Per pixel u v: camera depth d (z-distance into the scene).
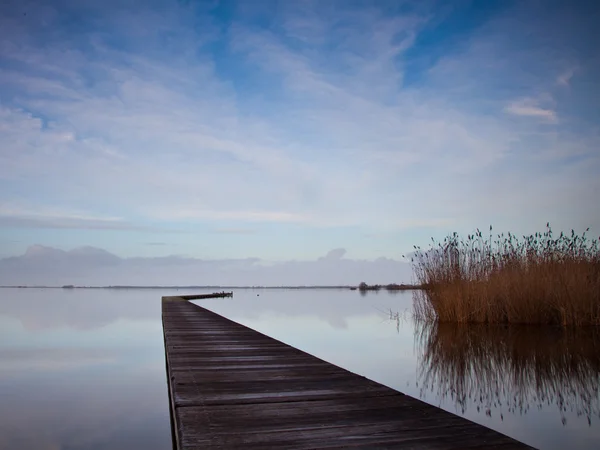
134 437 3.67
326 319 14.61
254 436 2.33
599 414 3.82
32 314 19.34
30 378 6.13
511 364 5.97
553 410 3.96
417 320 11.33
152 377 6.22
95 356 8.05
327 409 2.84
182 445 2.20
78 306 27.19
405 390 4.75
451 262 10.52
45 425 4.00
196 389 3.41
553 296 9.07
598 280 8.77
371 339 9.05
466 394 4.54
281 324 13.17
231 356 5.15
